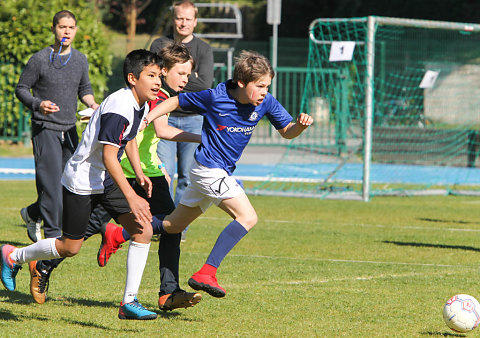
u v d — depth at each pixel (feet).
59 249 45.24
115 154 41.06
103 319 45.88
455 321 44.01
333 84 169.68
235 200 45.88
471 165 183.11
